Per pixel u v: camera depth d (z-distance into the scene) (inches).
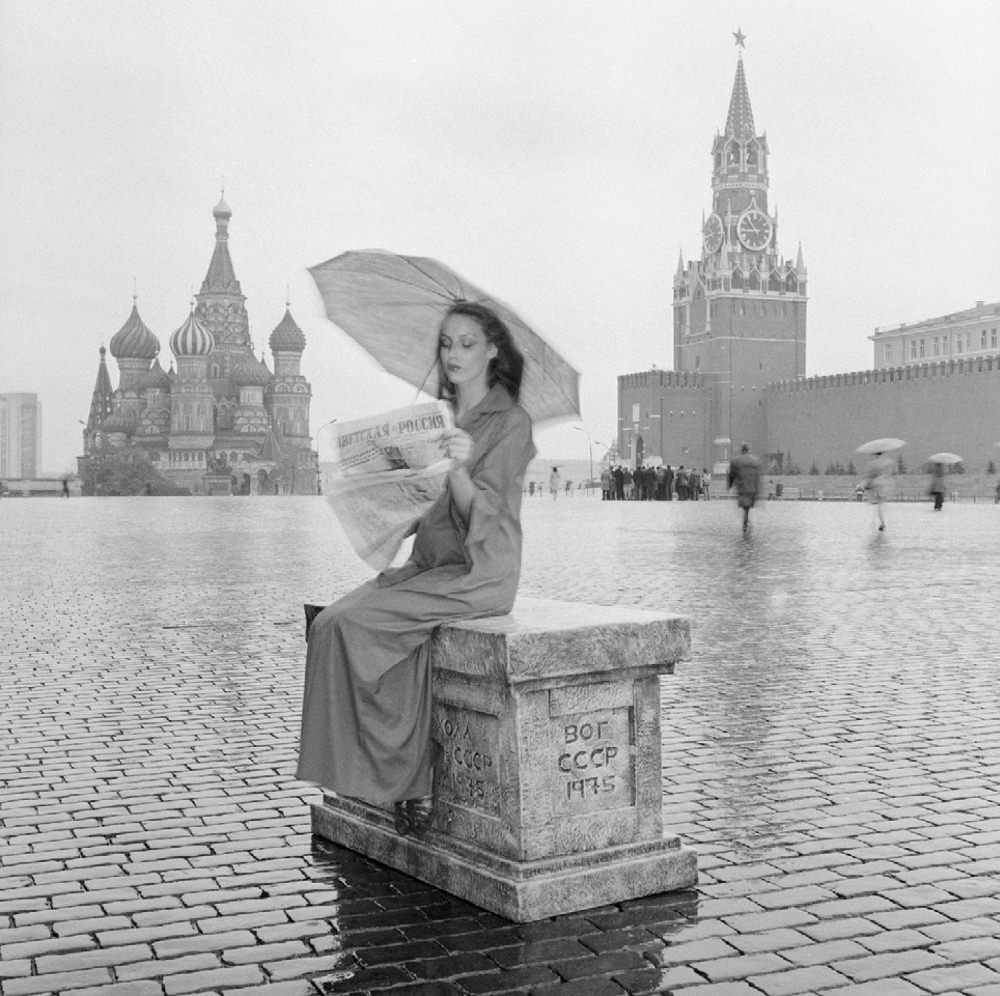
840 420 4463.6
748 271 5349.4
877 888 154.3
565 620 154.3
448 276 162.1
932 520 1364.4
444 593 155.5
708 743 237.3
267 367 6245.1
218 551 838.5
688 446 5182.1
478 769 154.3
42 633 402.9
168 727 257.3
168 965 132.3
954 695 285.0
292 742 243.6
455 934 141.0
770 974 128.0
